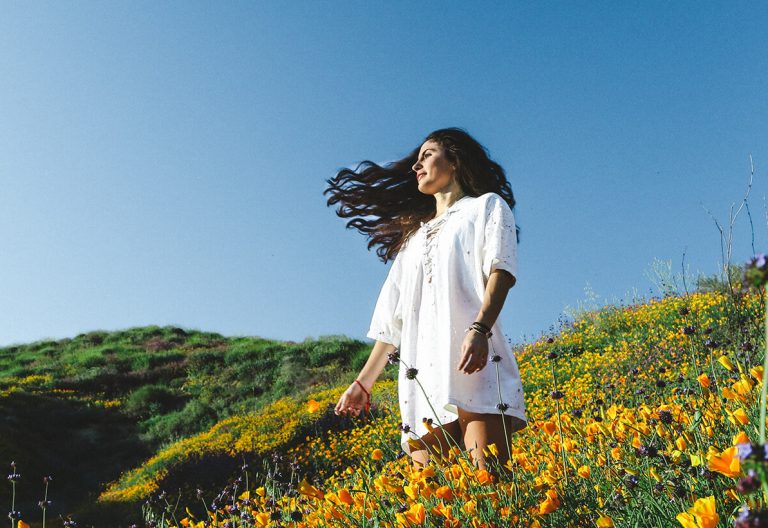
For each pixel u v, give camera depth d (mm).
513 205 2693
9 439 15156
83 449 16906
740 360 2816
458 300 2260
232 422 13984
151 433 18531
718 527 1263
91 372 24750
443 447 2236
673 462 1648
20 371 25672
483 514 1577
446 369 2193
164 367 24875
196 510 8898
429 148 2580
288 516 2408
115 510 9953
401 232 2904
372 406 11352
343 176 3010
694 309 7434
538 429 2711
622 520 1526
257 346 26078
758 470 630
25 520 11109
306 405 13688
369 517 1852
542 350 12586
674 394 3139
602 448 2008
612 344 10836
